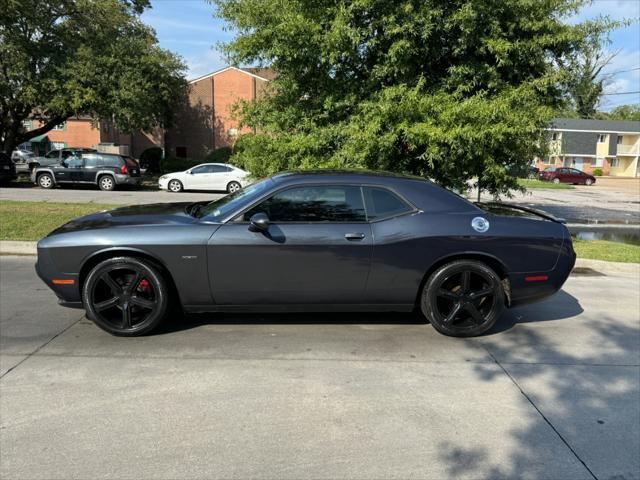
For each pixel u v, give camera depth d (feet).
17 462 8.61
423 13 24.72
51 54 71.10
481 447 9.46
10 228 29.84
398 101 24.98
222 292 14.34
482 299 15.16
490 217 15.23
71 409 10.43
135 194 63.31
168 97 97.19
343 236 14.25
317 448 9.26
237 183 70.54
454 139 23.38
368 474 8.55
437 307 15.02
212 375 12.19
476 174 28.35
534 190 102.78
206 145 127.54
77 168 67.72
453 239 14.61
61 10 72.59
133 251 14.03
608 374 12.89
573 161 193.57
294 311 14.89
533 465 8.96
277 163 27.53
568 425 10.36
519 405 11.15
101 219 15.44
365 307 14.99
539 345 14.85
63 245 14.06
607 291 21.49
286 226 14.24
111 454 8.91
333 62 26.11
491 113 23.63
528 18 26.96
